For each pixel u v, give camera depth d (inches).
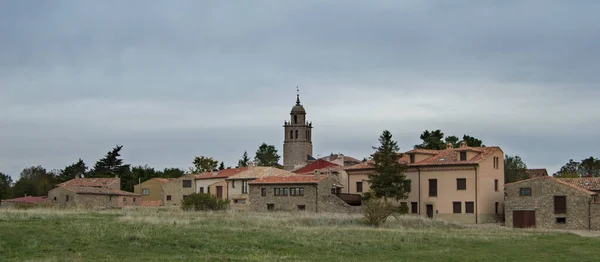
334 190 3878.0
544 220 3275.1
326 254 1702.8
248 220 2576.3
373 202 2864.2
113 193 4581.7
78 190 4325.8
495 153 3693.4
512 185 3385.8
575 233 2861.7
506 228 2997.0
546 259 1749.5
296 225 2536.9
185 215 2832.2
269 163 7869.1
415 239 2114.9
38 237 1660.9
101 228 1900.8
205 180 4722.0
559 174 5477.4
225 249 1694.1
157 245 1679.4
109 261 1402.6
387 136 3683.6
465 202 3533.5
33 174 7062.0
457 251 1883.6
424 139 5551.2
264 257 1563.7
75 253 1494.8
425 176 3678.6
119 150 6894.7
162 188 4854.8
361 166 3998.5
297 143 7160.4
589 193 3181.6
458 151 3649.1
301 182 3656.5
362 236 2132.1
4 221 2015.3
